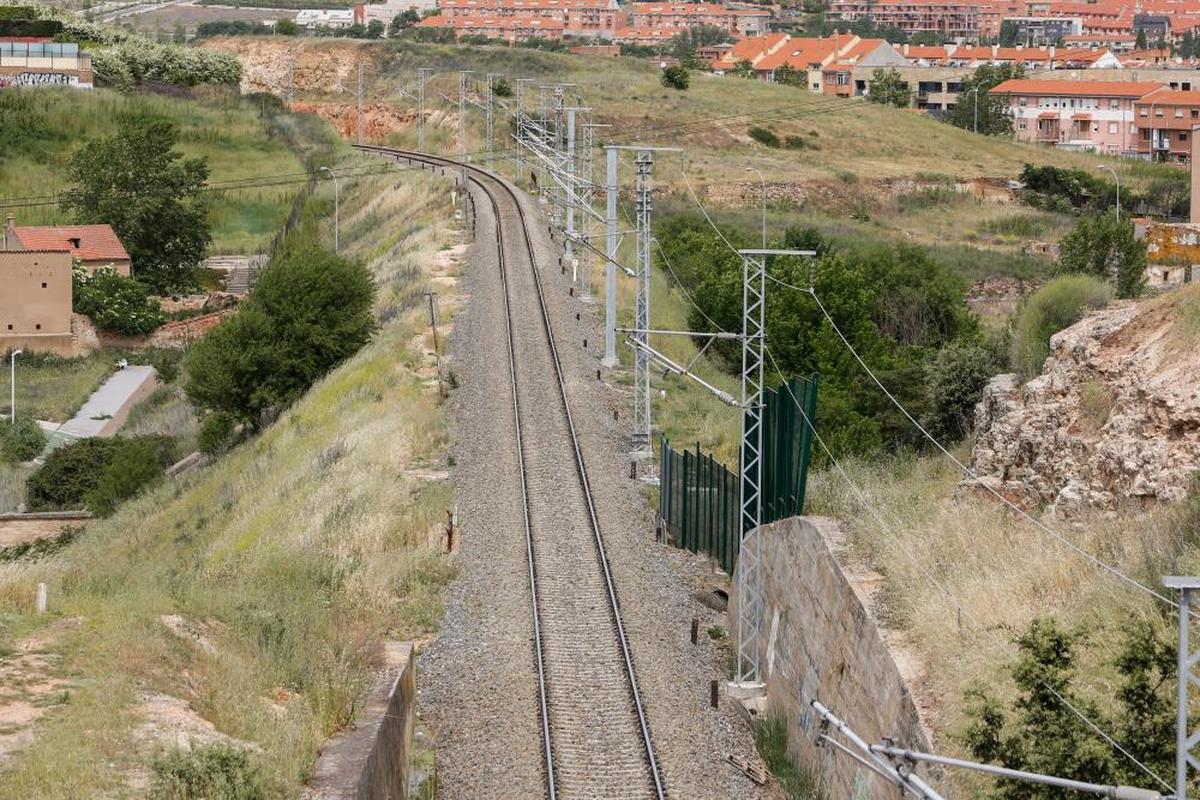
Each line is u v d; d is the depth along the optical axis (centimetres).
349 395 6844
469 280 9075
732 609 4384
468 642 4153
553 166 9412
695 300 8362
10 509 7525
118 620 3136
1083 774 2220
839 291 7800
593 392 6794
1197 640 2516
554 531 5056
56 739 2428
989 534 3453
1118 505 3400
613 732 3625
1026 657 2400
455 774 3428
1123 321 3884
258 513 5528
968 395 5606
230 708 2770
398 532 4950
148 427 8981
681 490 5138
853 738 2531
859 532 3716
